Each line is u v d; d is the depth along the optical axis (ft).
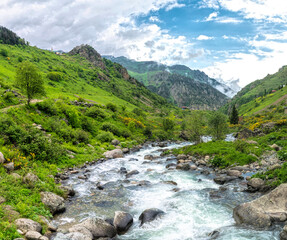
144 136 244.63
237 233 41.65
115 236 44.06
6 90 176.14
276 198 48.34
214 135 172.55
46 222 46.57
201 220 49.65
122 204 60.70
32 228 40.55
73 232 40.27
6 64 436.76
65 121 169.48
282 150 94.84
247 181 73.87
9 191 52.75
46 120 148.56
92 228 43.19
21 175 64.69
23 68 148.36
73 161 105.40
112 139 180.45
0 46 585.63
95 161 118.42
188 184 77.30
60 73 538.06
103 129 206.28
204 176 87.40
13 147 85.25
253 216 45.27
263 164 88.02
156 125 364.79
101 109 256.32
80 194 68.49
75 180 83.10
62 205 55.57
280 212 44.80
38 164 83.97
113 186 76.33
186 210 55.11
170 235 43.98
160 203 60.54
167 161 121.60
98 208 57.93
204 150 121.90
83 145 140.05
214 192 66.74
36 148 88.89
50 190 62.59
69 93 415.44
